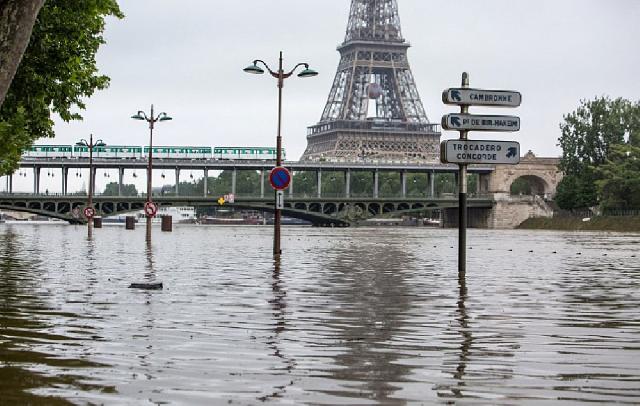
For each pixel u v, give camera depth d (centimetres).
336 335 1775
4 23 1638
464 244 3669
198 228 18400
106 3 4262
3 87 1669
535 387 1273
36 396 1196
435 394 1224
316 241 8812
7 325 1891
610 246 8031
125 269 3791
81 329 1834
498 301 2492
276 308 2259
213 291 2738
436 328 1889
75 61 4181
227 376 1344
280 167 5050
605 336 1784
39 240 8125
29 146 5744
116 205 18825
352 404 1162
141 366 1420
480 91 3491
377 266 4253
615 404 1169
